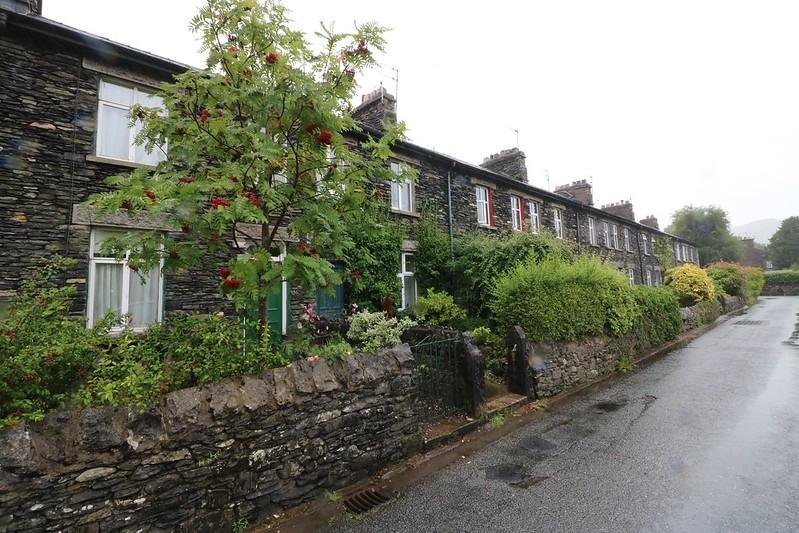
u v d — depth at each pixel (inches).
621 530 138.3
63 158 259.6
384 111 442.3
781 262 2420.0
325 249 211.6
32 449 106.9
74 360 128.6
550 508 153.1
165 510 125.3
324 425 164.6
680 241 1341.0
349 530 140.9
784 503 152.3
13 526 103.0
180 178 143.4
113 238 149.6
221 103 165.3
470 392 245.3
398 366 196.1
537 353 300.2
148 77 292.4
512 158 687.1
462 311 418.3
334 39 166.4
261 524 143.8
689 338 561.6
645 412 262.2
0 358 112.7
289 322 350.6
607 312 387.5
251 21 159.9
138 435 121.8
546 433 231.5
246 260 136.5
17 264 240.1
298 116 155.3
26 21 245.3
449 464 193.9
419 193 475.2
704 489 163.8
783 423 233.0
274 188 165.9
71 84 266.2
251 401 143.3
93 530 113.2
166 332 172.1
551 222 700.7
